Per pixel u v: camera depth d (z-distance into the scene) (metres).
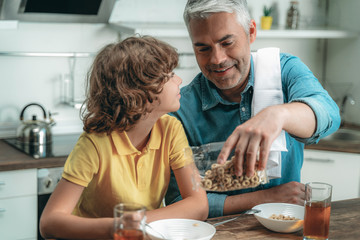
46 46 2.95
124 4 3.12
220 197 1.50
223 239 1.17
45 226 1.23
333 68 3.59
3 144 2.71
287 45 3.57
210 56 1.41
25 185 2.37
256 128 1.03
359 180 2.79
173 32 2.86
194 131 1.65
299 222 1.20
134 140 1.41
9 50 2.86
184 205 1.34
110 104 1.33
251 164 1.04
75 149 1.36
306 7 3.54
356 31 3.32
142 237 1.01
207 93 1.63
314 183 1.17
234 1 1.35
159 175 1.44
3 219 2.34
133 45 1.33
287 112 1.09
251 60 1.59
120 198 1.38
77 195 1.31
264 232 1.23
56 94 3.01
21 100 2.93
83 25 3.01
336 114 1.28
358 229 1.25
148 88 1.29
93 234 1.19
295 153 1.64
